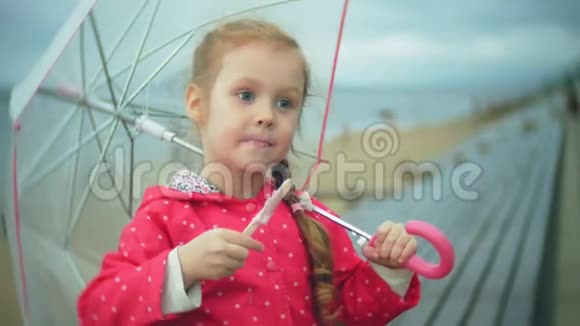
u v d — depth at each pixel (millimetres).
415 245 944
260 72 943
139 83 1067
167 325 887
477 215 2174
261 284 912
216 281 900
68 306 1035
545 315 1883
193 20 1063
